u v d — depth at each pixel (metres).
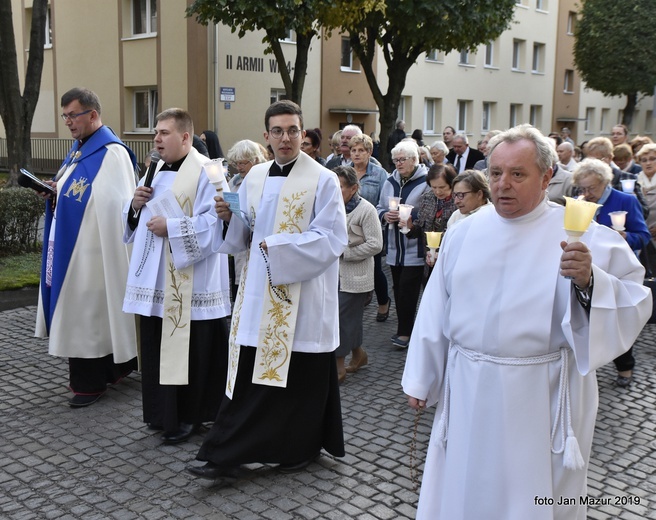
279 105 3.69
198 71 18.08
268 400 3.76
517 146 2.37
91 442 4.33
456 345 2.63
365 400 5.12
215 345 4.40
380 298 7.39
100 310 4.95
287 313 3.67
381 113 17.77
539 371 2.45
